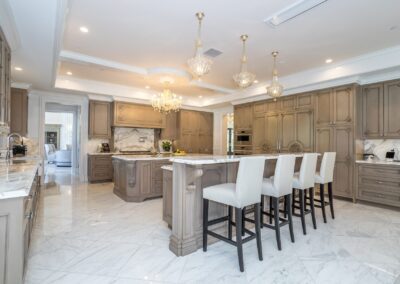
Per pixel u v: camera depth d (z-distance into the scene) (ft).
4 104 8.86
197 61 9.26
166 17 9.46
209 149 27.86
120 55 13.53
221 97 23.41
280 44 11.90
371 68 13.10
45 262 7.02
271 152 19.16
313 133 16.48
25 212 5.34
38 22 8.07
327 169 10.91
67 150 34.94
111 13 9.18
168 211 9.67
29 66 12.59
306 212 10.02
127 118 21.65
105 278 6.24
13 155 13.91
